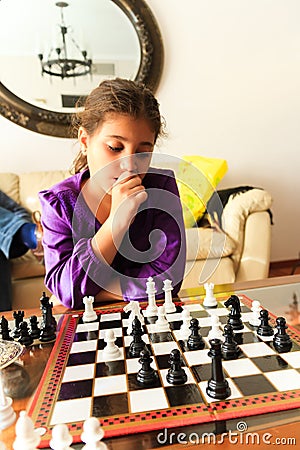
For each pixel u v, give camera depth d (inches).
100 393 20.8
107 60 100.0
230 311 31.0
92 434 16.0
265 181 115.1
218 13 105.6
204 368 23.1
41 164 99.7
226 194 85.3
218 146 110.7
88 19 97.7
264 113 112.7
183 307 35.0
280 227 117.3
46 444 16.9
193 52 105.7
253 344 26.1
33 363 25.2
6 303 71.8
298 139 115.9
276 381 21.1
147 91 37.4
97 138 33.4
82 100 89.7
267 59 110.7
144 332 29.5
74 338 29.3
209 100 108.5
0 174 90.4
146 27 100.3
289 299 35.7
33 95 96.7
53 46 96.5
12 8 93.0
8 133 96.6
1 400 19.4
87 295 35.7
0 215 73.0
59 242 37.1
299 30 111.4
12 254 70.6
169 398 19.9
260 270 79.6
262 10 108.1
